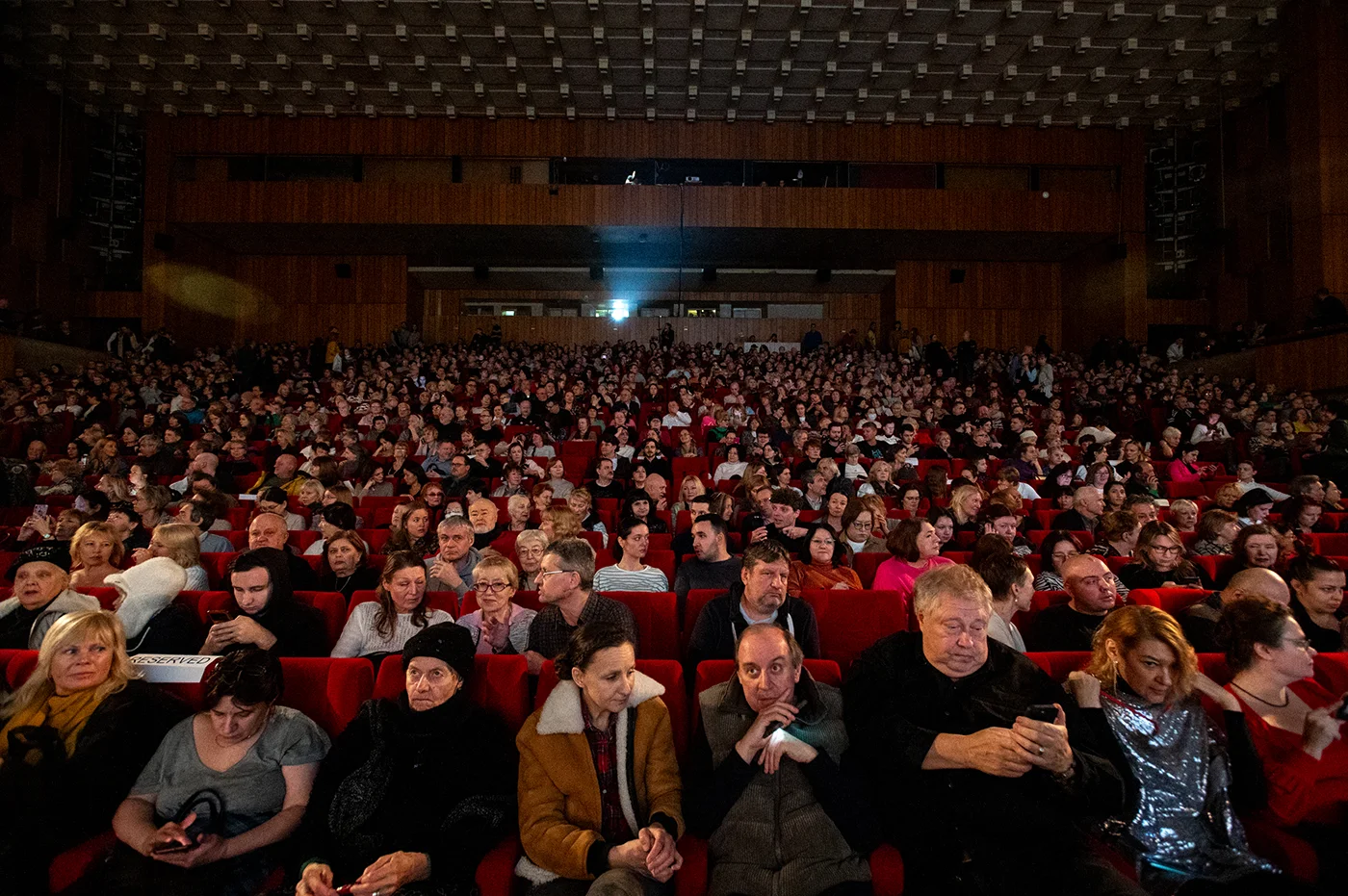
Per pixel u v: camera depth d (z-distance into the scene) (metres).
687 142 13.29
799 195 13.31
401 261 15.12
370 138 13.14
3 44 10.83
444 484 5.79
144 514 4.18
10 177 11.82
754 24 10.40
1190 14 10.09
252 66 11.54
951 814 1.82
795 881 1.81
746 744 1.88
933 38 10.69
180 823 1.85
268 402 9.09
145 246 12.93
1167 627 1.93
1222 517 3.94
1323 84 10.79
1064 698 1.90
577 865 1.77
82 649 2.04
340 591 3.26
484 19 10.35
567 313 16.83
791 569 3.25
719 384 11.05
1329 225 10.88
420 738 1.95
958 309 15.30
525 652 2.56
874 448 7.34
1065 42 10.73
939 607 1.92
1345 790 1.88
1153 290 14.09
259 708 1.96
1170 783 1.89
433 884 1.81
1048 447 7.13
